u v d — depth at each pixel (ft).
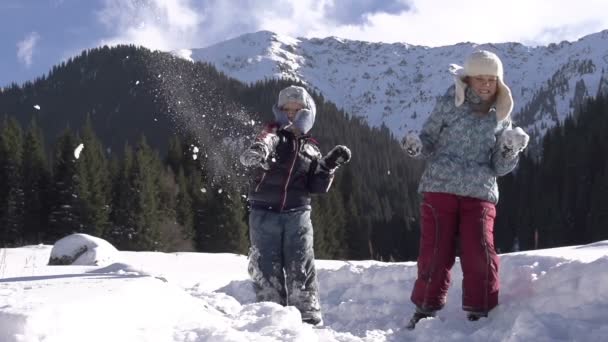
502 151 13.26
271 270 14.15
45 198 149.89
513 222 193.06
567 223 181.27
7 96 411.95
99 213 147.33
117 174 157.69
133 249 148.97
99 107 341.62
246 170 15.08
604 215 169.48
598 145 192.65
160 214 153.38
